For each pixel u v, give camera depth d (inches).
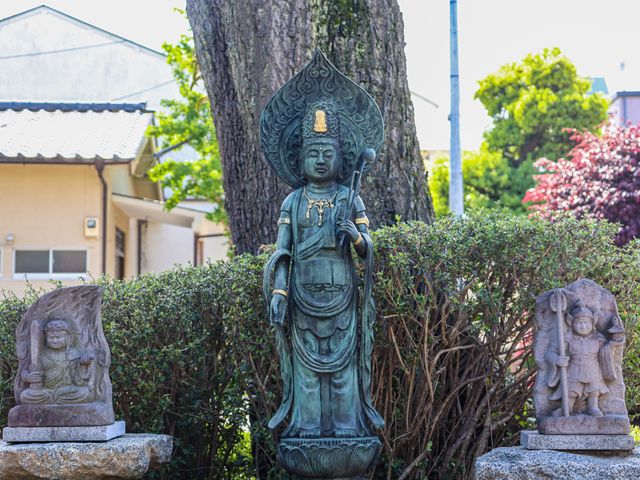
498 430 261.7
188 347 258.7
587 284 214.1
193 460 273.9
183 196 655.1
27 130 631.2
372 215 291.3
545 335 213.3
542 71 883.4
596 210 537.0
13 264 598.5
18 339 227.8
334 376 221.0
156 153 707.4
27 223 597.9
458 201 566.6
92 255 599.5
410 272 243.1
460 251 237.6
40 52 926.4
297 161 237.6
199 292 261.0
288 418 249.8
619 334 210.2
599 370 209.8
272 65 298.7
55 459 215.8
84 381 225.1
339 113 234.7
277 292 220.2
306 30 297.9
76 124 652.7
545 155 871.7
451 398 252.4
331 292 221.3
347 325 222.5
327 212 224.5
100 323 230.7
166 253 825.5
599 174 552.7
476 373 253.0
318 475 215.8
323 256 222.7
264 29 300.2
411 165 301.6
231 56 307.3
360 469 217.8
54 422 222.2
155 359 262.2
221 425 273.3
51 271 599.2
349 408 221.3
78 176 600.4
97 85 928.9
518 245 238.4
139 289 268.7
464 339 252.7
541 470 195.3
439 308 244.4
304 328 221.5
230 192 311.6
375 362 248.8
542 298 214.4
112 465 216.5
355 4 298.5
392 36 301.6
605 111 871.1
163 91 932.6
